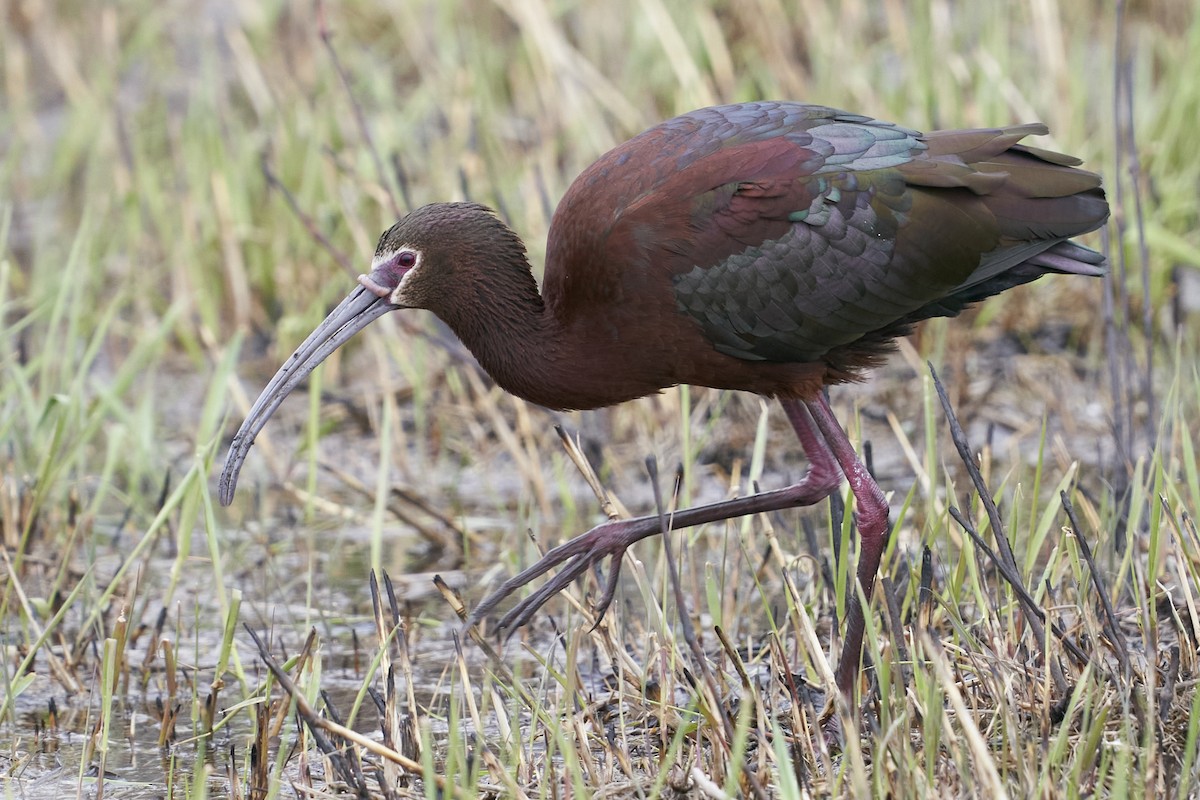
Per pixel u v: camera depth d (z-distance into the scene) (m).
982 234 9.62
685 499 11.14
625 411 14.54
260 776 8.89
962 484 13.02
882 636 9.64
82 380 12.83
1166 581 10.48
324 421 15.03
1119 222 12.14
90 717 10.02
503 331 10.06
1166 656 9.44
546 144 16.44
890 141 9.73
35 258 17.88
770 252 9.59
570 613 9.63
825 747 8.36
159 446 14.38
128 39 21.98
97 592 11.70
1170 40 19.38
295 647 11.12
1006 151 9.83
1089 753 7.89
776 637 9.23
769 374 10.02
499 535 13.12
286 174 17.55
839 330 9.78
